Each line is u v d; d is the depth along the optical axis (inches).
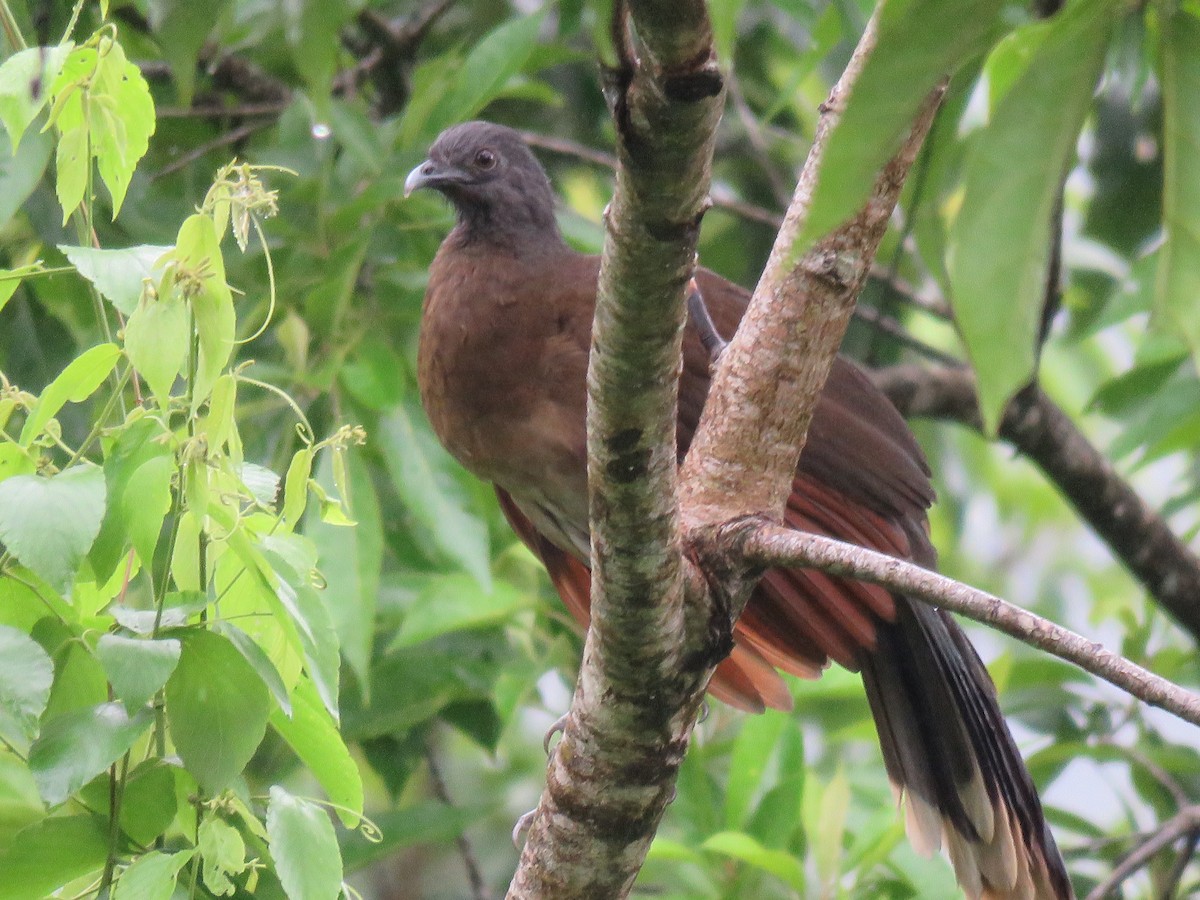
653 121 164.1
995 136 154.8
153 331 195.8
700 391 335.9
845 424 328.2
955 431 641.0
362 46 508.1
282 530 217.8
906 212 390.9
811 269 239.8
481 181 361.1
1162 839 377.1
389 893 560.7
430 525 363.6
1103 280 491.8
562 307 338.3
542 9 368.8
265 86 468.8
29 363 373.7
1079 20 148.3
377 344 365.4
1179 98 153.6
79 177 218.5
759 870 350.9
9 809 211.3
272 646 219.5
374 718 403.9
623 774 231.6
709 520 235.0
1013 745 315.6
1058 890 307.6
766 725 356.5
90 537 192.1
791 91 368.5
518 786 548.1
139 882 193.6
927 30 123.0
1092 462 434.9
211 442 201.2
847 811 356.5
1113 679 181.0
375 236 392.2
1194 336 162.1
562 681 425.4
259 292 376.5
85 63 220.1
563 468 339.0
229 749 201.3
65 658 211.3
